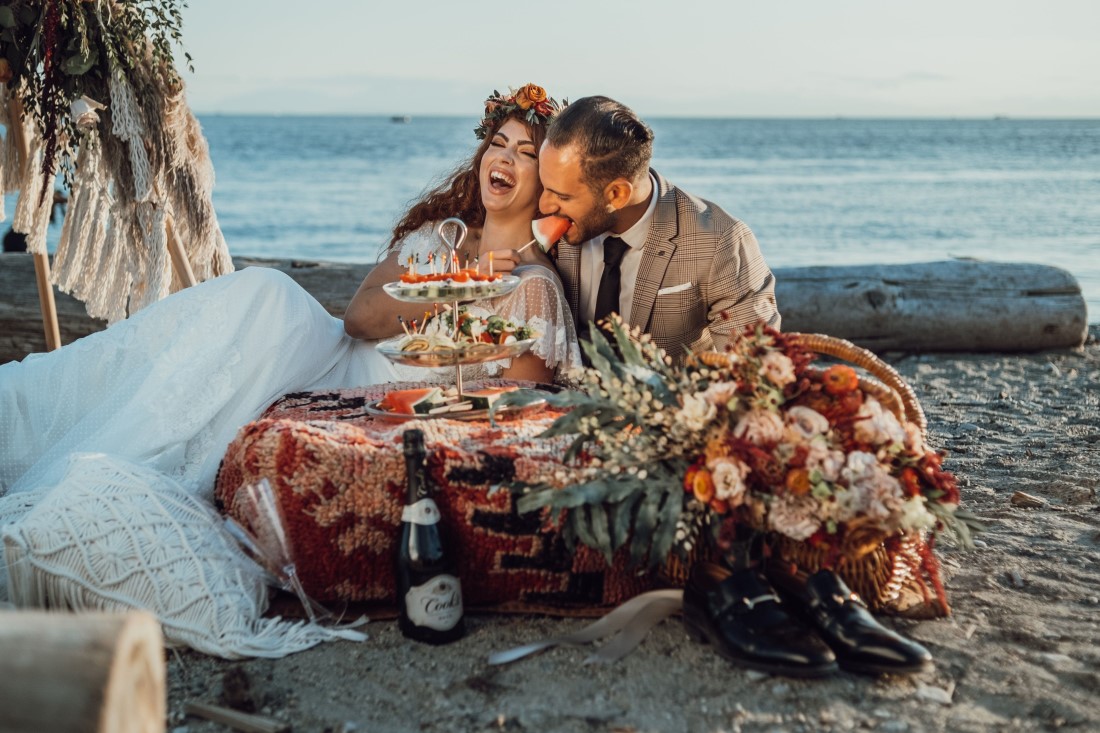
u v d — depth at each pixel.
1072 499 4.18
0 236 13.21
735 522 2.77
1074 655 2.82
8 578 2.99
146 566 2.88
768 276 3.91
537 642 2.87
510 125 3.98
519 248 4.04
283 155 70.44
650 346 3.16
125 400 3.74
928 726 2.48
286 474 2.96
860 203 27.83
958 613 3.09
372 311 4.07
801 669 2.65
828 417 2.82
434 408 3.31
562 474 2.93
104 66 4.62
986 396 6.30
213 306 3.83
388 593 3.04
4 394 3.81
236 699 2.57
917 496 2.76
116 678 1.71
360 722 2.50
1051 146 97.19
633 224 3.81
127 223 4.84
